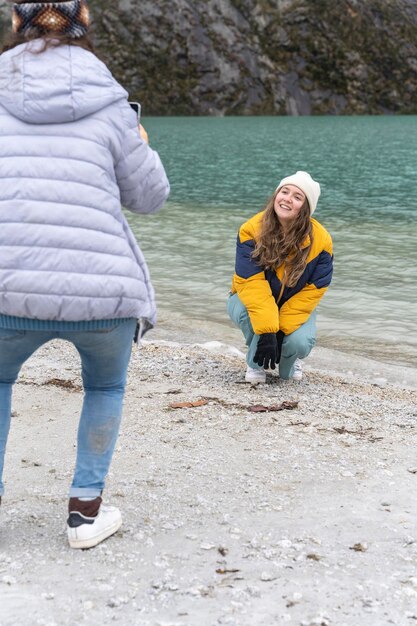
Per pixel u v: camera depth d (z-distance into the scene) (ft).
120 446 13.94
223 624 8.13
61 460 13.23
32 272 8.49
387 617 8.41
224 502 11.52
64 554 9.64
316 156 131.85
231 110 312.91
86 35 9.18
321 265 18.28
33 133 8.68
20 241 8.50
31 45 8.79
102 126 8.82
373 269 38.93
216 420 15.71
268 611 8.43
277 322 17.84
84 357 9.57
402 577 9.37
